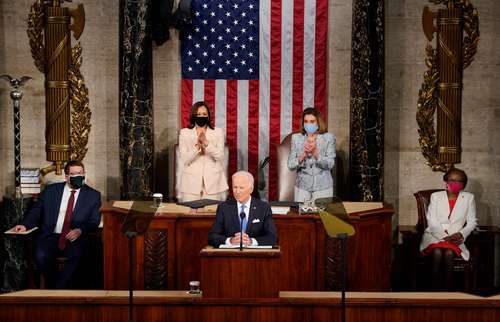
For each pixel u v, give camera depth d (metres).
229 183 11.22
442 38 10.69
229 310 6.56
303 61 11.15
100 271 10.30
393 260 11.07
